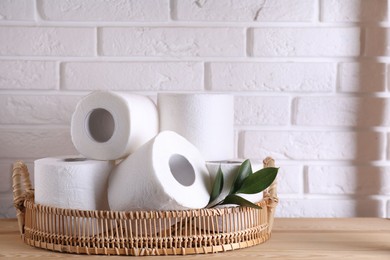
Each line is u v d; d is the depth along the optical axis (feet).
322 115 4.07
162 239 2.91
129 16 4.03
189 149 3.13
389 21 4.06
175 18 4.03
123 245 2.91
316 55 4.06
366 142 4.08
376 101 4.07
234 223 3.05
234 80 4.06
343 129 4.08
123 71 4.04
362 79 4.07
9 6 4.00
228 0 4.03
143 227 2.90
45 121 4.06
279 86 4.07
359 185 4.10
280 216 4.09
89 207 3.05
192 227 3.00
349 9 4.04
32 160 4.06
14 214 4.07
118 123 3.11
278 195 4.09
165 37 4.04
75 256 2.93
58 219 3.00
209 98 3.35
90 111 3.17
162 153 2.93
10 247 3.14
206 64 4.06
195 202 2.93
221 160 3.41
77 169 3.02
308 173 4.09
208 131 3.36
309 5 4.04
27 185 3.42
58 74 4.03
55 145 4.06
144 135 3.24
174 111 3.36
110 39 4.03
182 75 4.05
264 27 4.04
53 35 4.02
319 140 4.08
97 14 4.02
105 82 4.05
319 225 3.74
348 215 4.11
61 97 4.04
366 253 3.03
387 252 3.06
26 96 4.04
